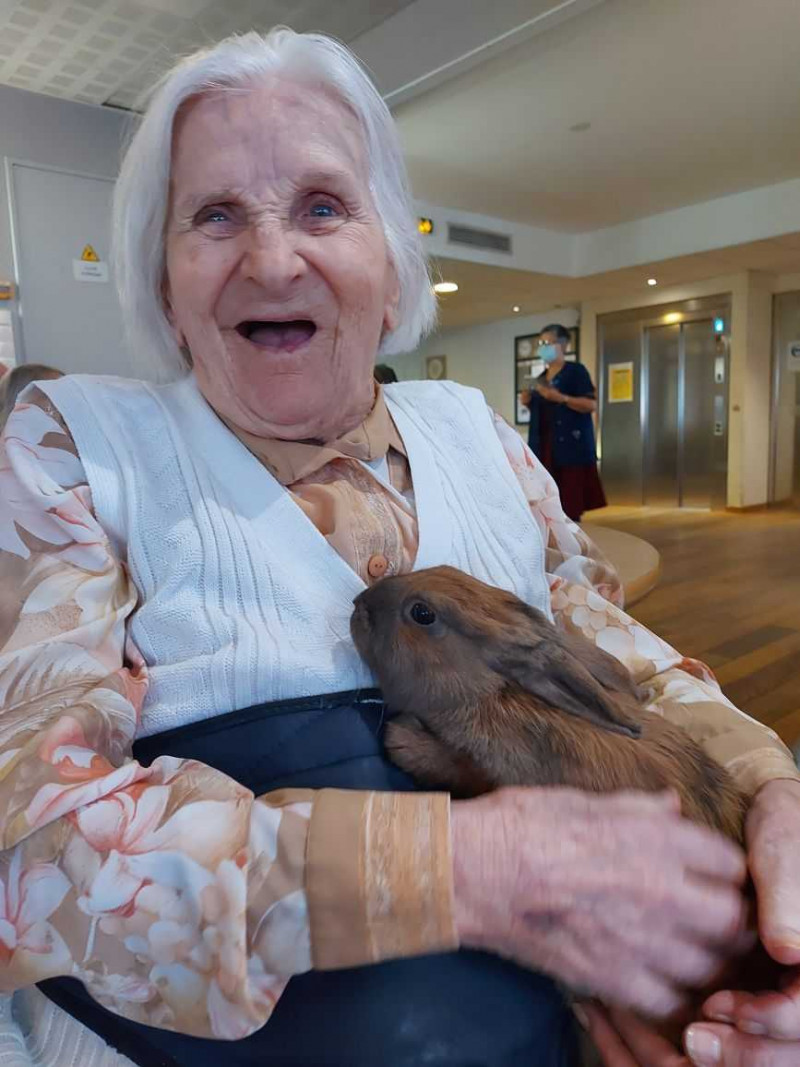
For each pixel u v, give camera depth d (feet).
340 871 2.08
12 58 11.66
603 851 2.26
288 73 3.10
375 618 2.97
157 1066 2.45
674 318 30.78
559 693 2.88
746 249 24.58
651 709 3.49
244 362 3.16
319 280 3.10
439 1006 2.47
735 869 2.43
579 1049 2.95
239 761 2.72
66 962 2.09
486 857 2.17
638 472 33.09
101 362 14.24
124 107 13.62
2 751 2.29
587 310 33.32
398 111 14.55
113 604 2.89
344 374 3.28
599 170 20.65
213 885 2.06
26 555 2.84
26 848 2.12
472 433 4.01
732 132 18.16
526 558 3.78
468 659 2.89
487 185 21.67
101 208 13.85
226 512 3.07
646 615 15.31
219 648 2.88
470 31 11.51
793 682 11.60
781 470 31.40
